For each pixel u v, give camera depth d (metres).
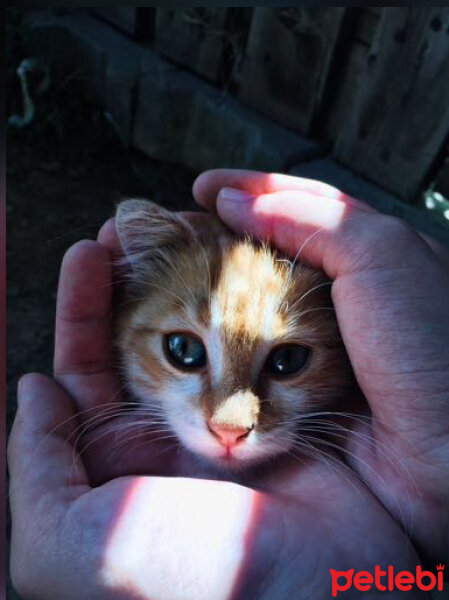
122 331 0.16
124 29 0.34
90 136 0.34
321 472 0.14
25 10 0.35
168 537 0.12
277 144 0.28
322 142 0.29
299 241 0.15
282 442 0.14
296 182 0.16
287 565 0.12
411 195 0.26
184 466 0.15
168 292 0.15
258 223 0.15
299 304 0.15
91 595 0.12
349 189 0.26
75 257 0.14
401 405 0.13
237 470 0.15
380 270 0.13
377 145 0.26
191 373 0.15
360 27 0.26
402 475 0.13
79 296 0.14
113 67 0.32
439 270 0.13
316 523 0.13
